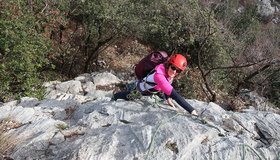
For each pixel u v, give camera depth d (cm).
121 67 1612
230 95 1439
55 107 550
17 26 943
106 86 1345
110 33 1385
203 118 466
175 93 427
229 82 1484
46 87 1159
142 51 1734
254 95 1466
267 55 1428
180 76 1313
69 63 1479
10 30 927
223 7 1805
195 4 1386
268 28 1866
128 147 401
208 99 1346
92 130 445
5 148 427
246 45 1470
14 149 427
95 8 1253
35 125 466
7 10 959
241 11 2120
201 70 1275
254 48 1447
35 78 986
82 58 1533
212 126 449
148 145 400
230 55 1378
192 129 428
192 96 1312
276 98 1507
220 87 1445
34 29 1059
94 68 1562
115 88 1349
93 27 1324
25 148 423
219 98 1388
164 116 457
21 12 1012
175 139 406
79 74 1495
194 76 1342
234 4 2041
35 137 437
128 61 1667
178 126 431
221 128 451
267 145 441
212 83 1404
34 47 982
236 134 450
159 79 427
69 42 1470
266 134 460
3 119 495
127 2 1323
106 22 1321
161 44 1436
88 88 1266
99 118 470
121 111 480
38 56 998
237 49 1441
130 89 501
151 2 1359
